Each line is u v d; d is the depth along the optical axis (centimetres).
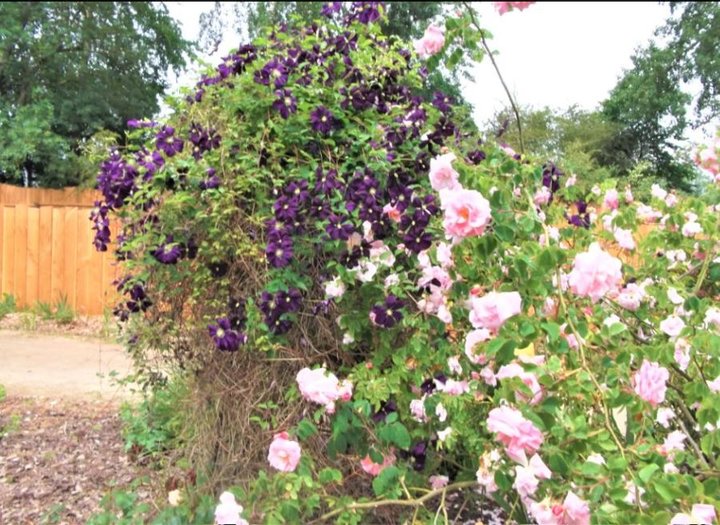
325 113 265
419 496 249
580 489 172
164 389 350
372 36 329
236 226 254
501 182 223
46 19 930
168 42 1065
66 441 376
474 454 245
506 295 177
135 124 288
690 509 160
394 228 252
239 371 259
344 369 252
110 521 249
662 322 218
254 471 256
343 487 248
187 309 279
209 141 257
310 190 249
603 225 293
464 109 299
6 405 454
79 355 632
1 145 824
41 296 888
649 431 217
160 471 301
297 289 247
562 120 1023
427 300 240
